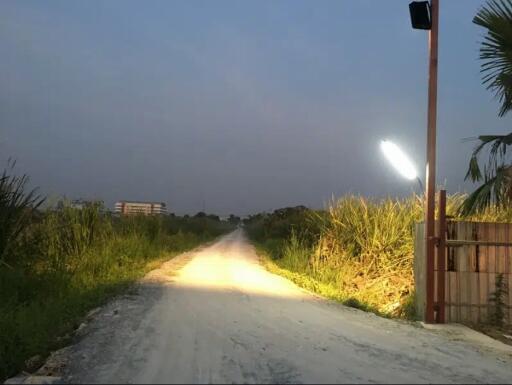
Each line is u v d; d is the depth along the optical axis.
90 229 18.02
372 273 17.31
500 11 11.30
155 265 20.44
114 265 17.31
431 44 10.88
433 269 10.87
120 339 8.13
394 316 12.35
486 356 8.05
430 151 10.88
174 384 5.89
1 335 7.94
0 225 11.41
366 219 19.00
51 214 16.20
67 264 14.73
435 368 6.93
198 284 15.27
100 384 5.97
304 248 23.27
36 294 11.03
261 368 6.56
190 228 51.94
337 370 6.53
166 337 8.21
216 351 7.37
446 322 11.05
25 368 7.46
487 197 12.29
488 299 11.27
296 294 14.02
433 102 10.88
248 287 15.05
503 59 11.76
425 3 10.82
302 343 8.00
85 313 10.48
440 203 10.99
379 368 6.73
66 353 7.64
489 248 11.34
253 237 60.88
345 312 11.45
